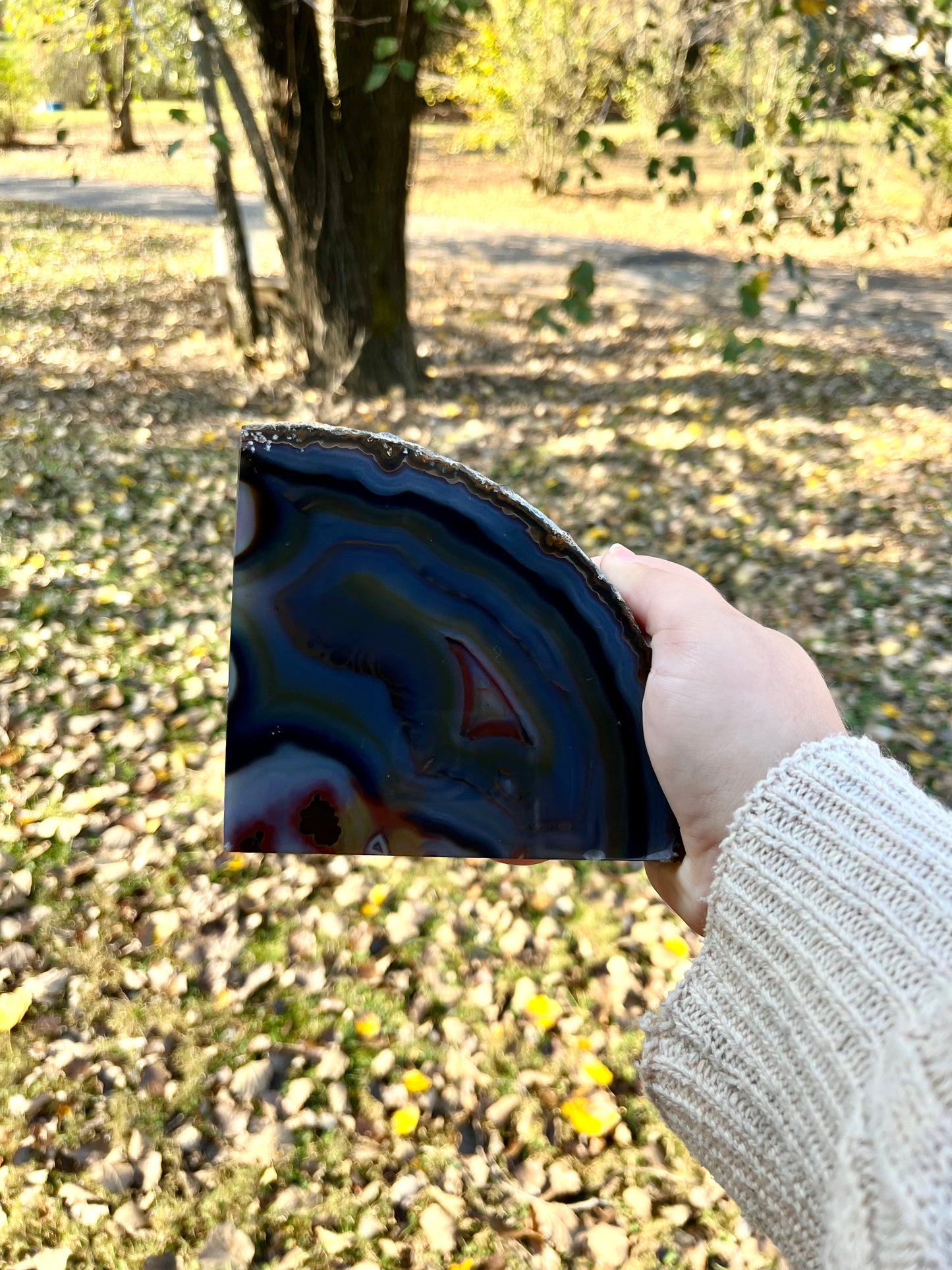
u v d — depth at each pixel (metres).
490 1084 2.07
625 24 4.00
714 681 0.78
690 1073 0.57
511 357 7.05
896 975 0.46
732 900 0.58
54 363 6.13
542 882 2.59
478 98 12.05
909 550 4.23
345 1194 1.84
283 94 5.40
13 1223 1.76
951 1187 0.34
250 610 0.88
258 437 0.88
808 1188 0.47
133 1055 2.09
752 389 6.34
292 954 2.34
